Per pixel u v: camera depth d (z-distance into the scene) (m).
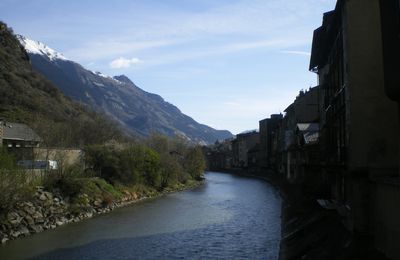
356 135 23.55
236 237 34.75
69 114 117.25
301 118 68.94
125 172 64.19
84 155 60.84
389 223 18.91
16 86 110.06
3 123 63.31
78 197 46.94
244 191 78.75
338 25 29.16
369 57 23.77
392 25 17.28
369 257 19.67
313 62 42.34
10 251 29.41
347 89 24.48
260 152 145.50
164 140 96.44
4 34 133.62
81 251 29.75
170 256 28.70
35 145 63.78
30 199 39.16
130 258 28.17
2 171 35.12
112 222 41.66
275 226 39.75
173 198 65.62
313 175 45.44
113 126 102.75
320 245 25.31
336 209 31.66
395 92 17.31
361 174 23.19
